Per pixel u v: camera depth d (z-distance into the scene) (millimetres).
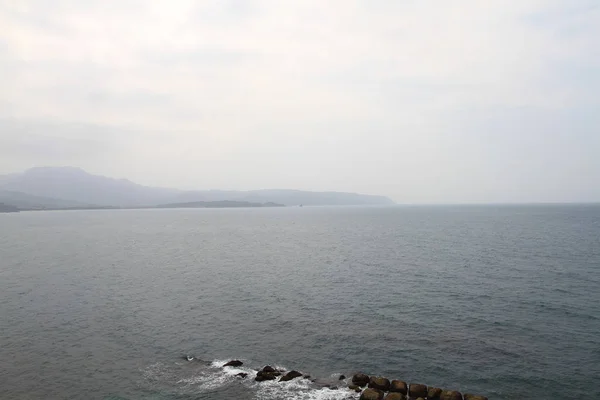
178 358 30234
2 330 36500
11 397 24516
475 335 34031
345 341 33219
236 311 42312
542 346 31453
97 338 34469
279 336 34719
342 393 24328
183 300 46969
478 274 59312
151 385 25922
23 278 60156
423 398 23000
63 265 72375
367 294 48625
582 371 27156
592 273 58062
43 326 37625
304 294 49281
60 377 27188
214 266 71500
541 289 49125
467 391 24844
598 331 34469
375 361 29203
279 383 25781
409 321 38031
